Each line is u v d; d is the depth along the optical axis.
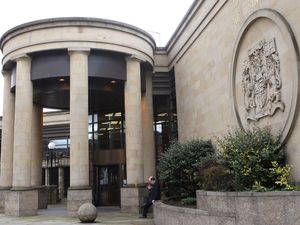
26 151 21.81
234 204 10.75
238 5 16.34
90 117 30.30
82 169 20.81
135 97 23.38
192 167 16.62
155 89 28.03
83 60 21.92
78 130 21.11
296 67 11.77
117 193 27.78
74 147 20.97
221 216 11.16
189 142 18.02
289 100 12.27
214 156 14.97
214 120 19.17
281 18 12.61
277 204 9.62
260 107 14.05
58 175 45.75
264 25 13.95
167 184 18.98
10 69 24.97
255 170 11.81
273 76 13.20
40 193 26.50
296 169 11.78
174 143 19.61
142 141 24.89
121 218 19.28
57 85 23.59
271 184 11.80
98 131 29.78
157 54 28.39
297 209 9.22
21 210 20.91
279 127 12.80
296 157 11.82
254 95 14.52
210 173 12.70
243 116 15.59
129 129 23.08
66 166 45.03
